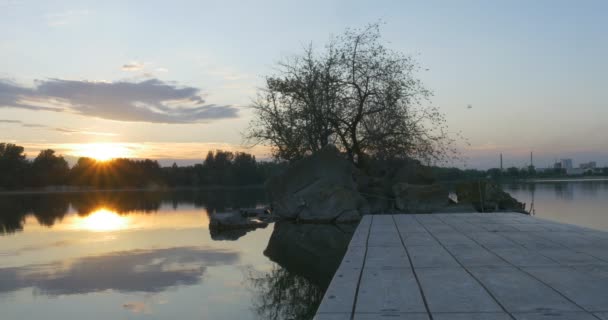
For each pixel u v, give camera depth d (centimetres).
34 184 12900
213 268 1480
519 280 664
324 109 3419
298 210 2850
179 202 5756
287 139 3609
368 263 821
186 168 14512
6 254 1794
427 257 870
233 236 2273
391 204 2967
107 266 1524
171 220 3231
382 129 3434
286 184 2950
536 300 561
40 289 1224
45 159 13738
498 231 1262
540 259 820
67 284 1274
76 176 14050
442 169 3656
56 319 982
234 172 13188
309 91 3438
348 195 2772
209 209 4375
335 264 1544
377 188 3150
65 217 3631
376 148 3428
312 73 3481
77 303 1094
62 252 1828
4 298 1143
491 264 785
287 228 2534
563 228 1308
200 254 1744
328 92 3419
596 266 750
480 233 1223
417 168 3192
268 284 1266
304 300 1106
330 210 2755
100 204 5619
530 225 1407
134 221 3173
